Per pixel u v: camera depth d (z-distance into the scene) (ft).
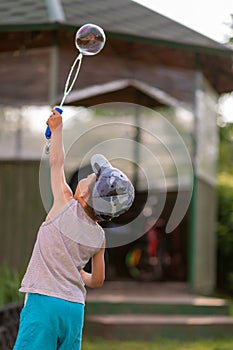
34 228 73.61
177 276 97.04
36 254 29.01
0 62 77.82
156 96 91.04
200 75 84.94
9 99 77.36
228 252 108.17
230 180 114.83
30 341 28.02
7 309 51.11
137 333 69.67
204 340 70.79
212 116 93.20
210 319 73.10
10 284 58.85
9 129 76.23
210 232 92.32
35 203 73.67
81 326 29.14
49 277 28.50
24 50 75.46
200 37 78.43
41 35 73.10
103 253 30.68
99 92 87.51
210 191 92.58
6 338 50.49
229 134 158.71
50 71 73.77
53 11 71.67
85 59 80.43
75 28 69.77
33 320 28.09
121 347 65.92
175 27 79.00
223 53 76.28
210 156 92.68
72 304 28.53
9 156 75.25
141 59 85.40
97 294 80.43
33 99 75.82
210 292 91.56
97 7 76.84
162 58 84.64
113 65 85.51
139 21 77.56
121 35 73.10
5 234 74.33
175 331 70.49
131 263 97.30
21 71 76.79
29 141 74.79
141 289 86.63
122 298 76.84
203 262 88.17
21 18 71.05
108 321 69.51
